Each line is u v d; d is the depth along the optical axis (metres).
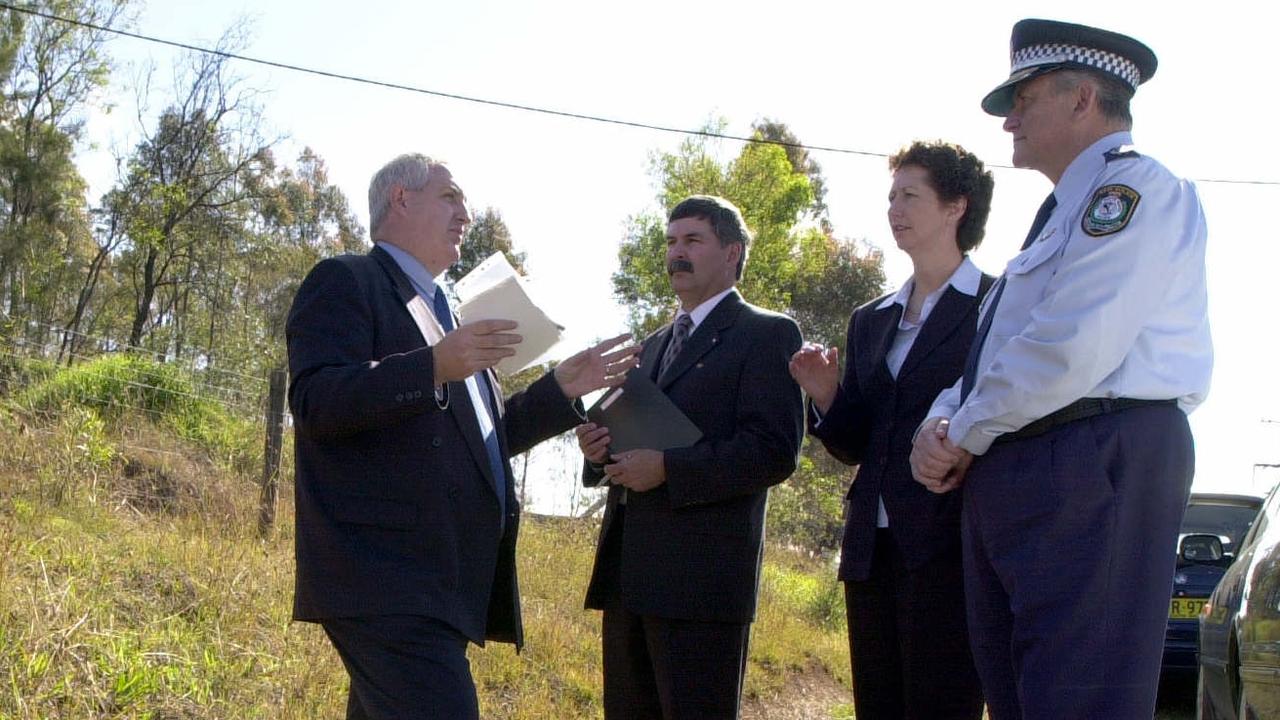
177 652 5.31
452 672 3.15
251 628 5.82
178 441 10.42
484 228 34.25
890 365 4.07
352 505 3.20
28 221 33.19
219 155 35.25
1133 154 2.88
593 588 4.43
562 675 6.88
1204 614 5.57
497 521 3.43
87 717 4.47
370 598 3.12
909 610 3.80
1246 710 4.48
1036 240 2.96
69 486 7.46
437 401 3.10
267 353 22.06
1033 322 2.75
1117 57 2.97
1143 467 2.74
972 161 4.01
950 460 2.92
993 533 2.85
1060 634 2.71
